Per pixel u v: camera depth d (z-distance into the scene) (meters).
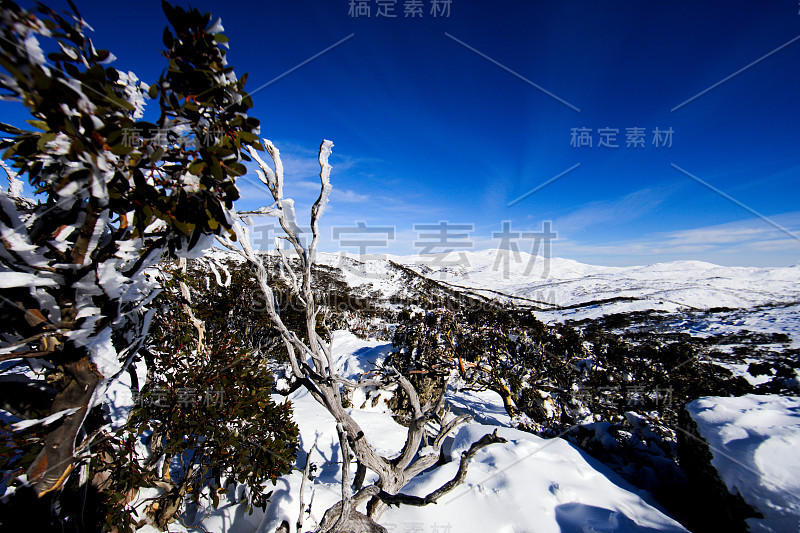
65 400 1.87
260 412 4.21
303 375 2.35
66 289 1.57
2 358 1.57
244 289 8.27
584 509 4.41
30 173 1.46
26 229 1.45
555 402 11.59
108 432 2.92
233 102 1.35
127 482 3.17
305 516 4.23
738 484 4.78
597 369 12.37
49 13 1.10
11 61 0.95
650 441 8.09
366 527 2.88
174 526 4.16
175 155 1.35
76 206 1.43
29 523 1.88
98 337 1.78
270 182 1.64
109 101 1.16
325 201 1.92
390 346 14.95
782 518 4.23
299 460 6.73
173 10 1.22
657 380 11.40
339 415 2.62
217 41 1.29
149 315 2.24
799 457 4.60
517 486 4.63
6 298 1.51
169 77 1.27
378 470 2.84
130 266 1.61
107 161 1.17
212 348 4.55
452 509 4.17
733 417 5.56
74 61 1.27
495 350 11.80
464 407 12.77
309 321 2.25
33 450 2.00
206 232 1.44
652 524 4.26
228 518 4.35
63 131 1.13
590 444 8.34
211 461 3.84
